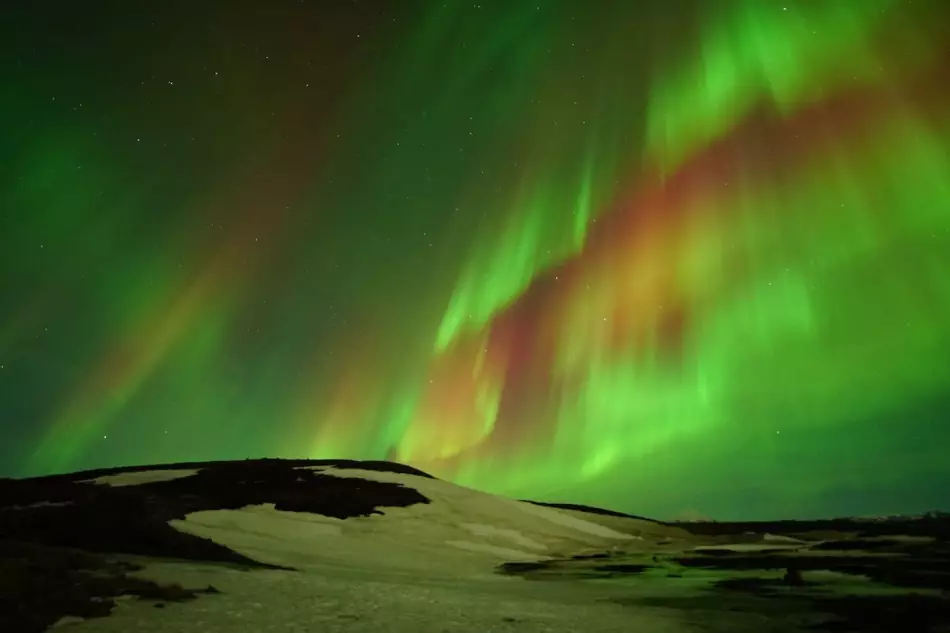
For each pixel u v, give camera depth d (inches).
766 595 802.2
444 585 893.8
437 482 2268.7
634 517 2615.7
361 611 599.5
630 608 689.0
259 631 493.4
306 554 1213.7
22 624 469.1
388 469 2437.3
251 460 2495.1
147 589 627.5
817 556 1370.6
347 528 1512.1
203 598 618.2
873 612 658.2
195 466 2346.2
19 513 1184.2
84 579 643.5
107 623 493.7
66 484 1819.6
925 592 800.3
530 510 2144.4
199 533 1242.0
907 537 1882.4
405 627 534.6
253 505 1626.5
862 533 2176.4
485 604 683.4
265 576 813.9
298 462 2466.8
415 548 1421.0
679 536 2210.9
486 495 2226.9
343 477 2145.7
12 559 677.9
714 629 567.5
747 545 1843.0
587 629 557.6
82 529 1071.6
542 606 685.3
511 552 1524.4
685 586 918.4
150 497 1611.7
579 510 2586.1
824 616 637.9
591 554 1577.3
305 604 616.4
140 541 1045.8
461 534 1635.1
